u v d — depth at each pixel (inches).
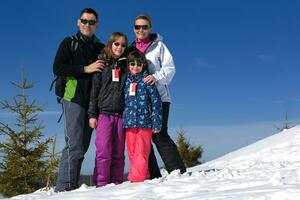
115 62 251.4
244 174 219.0
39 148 561.6
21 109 573.6
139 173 238.8
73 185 259.4
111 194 206.4
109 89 248.2
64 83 264.7
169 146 249.4
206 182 203.2
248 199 147.6
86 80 261.0
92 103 252.2
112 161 253.3
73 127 259.3
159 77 247.8
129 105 244.8
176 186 200.7
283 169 231.9
